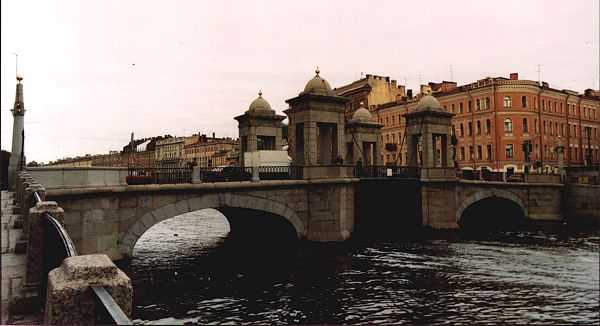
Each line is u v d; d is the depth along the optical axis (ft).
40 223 22.90
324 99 90.38
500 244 92.94
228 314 47.11
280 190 82.94
